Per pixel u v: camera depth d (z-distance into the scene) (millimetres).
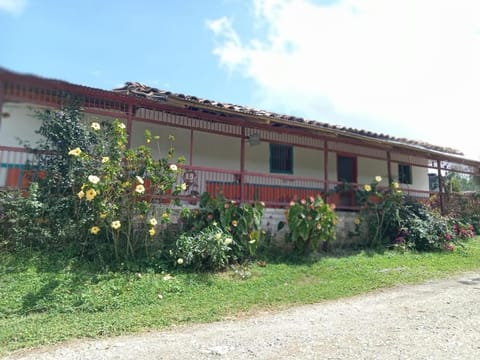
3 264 5605
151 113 8617
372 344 3770
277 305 5422
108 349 3725
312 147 10562
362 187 10984
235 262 7359
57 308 4848
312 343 3832
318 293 6016
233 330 4332
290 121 9070
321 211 8484
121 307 5062
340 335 4074
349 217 10203
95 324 4398
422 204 11422
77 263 6016
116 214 6328
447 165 13664
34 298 4988
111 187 6168
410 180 14797
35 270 5609
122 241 6594
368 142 11359
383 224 10352
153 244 6957
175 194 7016
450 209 13148
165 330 4348
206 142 10344
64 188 5969
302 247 8453
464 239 11516
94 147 6055
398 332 4152
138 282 5812
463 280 7203
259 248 8250
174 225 7445
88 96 3227
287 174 11641
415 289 6453
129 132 6973
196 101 7727
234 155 10758
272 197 11109
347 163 13203
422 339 3904
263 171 11211
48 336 4020
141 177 6543
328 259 8312
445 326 4355
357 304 5512
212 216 7508
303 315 4945
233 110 8250
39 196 5797
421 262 8586
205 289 5930
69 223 6180
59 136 4934
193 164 10016
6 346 3768
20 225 5984
